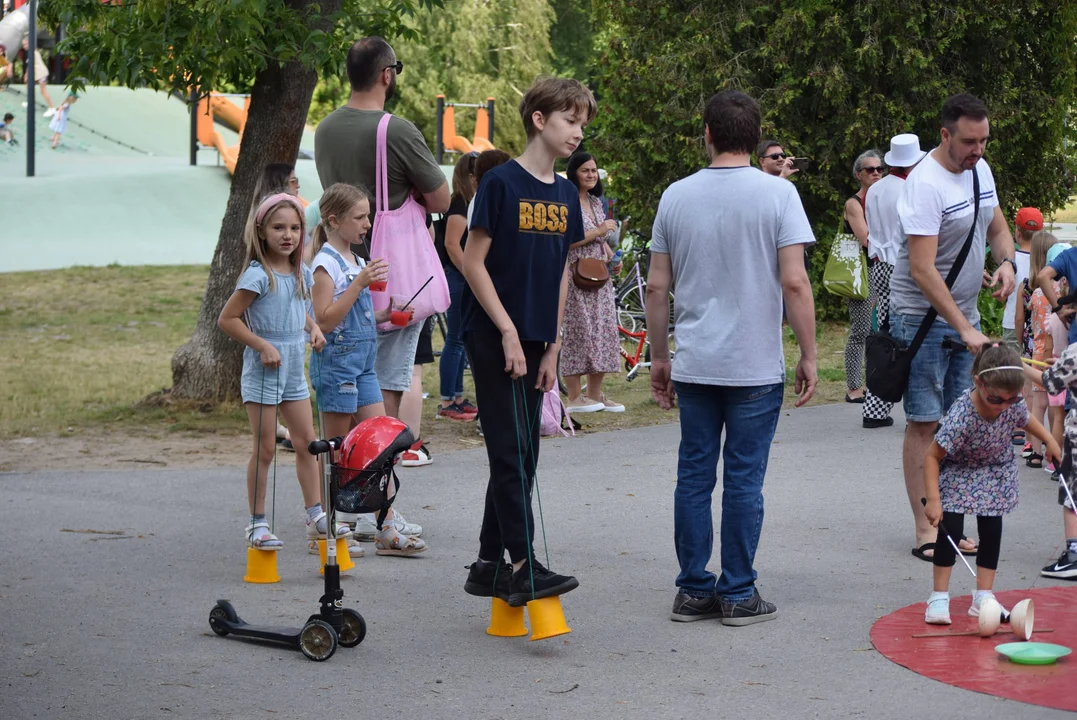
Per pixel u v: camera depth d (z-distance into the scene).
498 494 4.82
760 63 15.91
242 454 8.92
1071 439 5.93
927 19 15.30
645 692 4.39
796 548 6.37
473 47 46.22
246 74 10.30
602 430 9.84
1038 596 5.52
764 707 4.24
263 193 7.28
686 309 5.16
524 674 4.60
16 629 5.09
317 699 4.34
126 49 9.92
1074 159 16.81
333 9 10.48
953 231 5.98
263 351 5.81
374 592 5.68
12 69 42.56
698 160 15.66
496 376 4.83
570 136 4.83
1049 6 15.54
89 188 27.44
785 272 5.02
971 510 5.10
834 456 8.69
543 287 4.86
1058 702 4.24
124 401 10.98
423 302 6.64
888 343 6.12
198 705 4.27
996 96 15.55
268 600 5.53
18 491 7.70
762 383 5.05
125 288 19.31
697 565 5.23
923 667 4.61
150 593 5.63
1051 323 8.23
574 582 4.80
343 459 4.82
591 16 17.41
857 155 15.39
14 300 18.23
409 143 6.60
